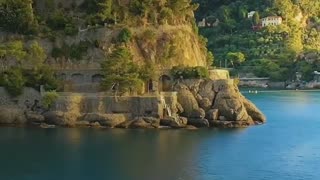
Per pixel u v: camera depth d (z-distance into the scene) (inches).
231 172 4977.9
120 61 7081.7
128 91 7042.3
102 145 5841.5
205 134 6565.0
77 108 6904.5
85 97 6948.8
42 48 7539.4
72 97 6894.7
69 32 7642.7
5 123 6914.4
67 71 7317.9
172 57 7819.9
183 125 6914.4
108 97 6943.9
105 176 4761.3
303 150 5895.7
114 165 5088.6
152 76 7224.4
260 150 5836.6
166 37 7849.4
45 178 4690.0
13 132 6461.6
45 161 5187.0
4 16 7741.1
